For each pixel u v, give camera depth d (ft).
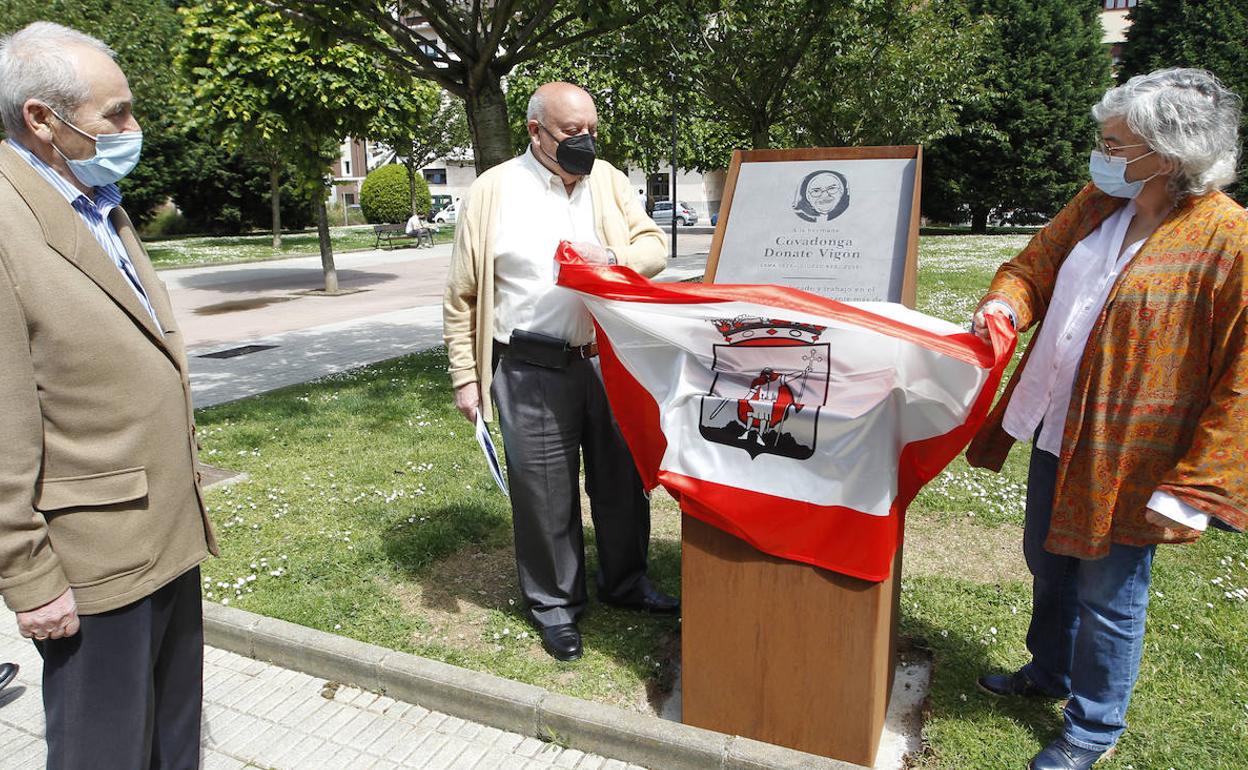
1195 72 6.61
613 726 8.53
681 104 37.55
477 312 9.74
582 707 8.80
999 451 8.48
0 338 5.57
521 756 8.67
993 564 12.25
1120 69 98.63
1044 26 90.48
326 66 40.55
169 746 7.70
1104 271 7.20
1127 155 6.73
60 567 6.04
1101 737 7.67
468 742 8.91
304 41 39.86
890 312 7.47
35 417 5.75
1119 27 132.57
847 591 7.68
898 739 8.71
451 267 9.92
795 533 7.72
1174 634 10.14
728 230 9.06
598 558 11.71
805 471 7.60
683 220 127.54
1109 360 6.91
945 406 7.18
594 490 10.80
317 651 10.07
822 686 7.97
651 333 8.11
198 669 7.74
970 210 105.19
